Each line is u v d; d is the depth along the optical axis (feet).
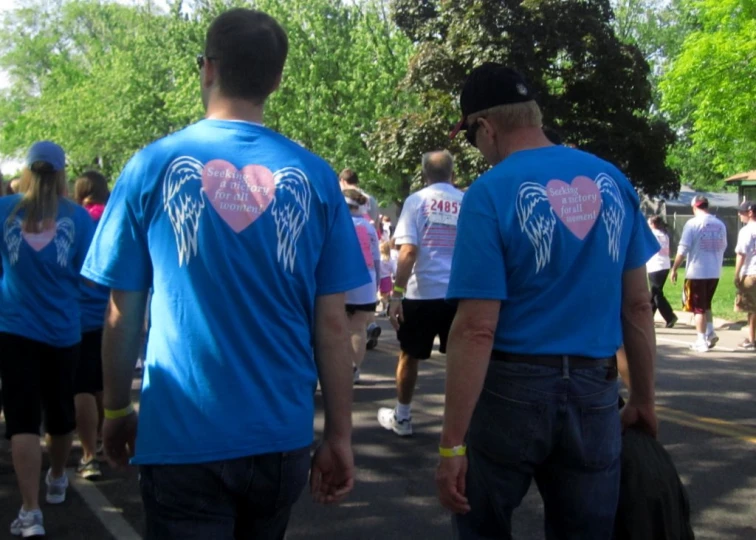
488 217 8.39
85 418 17.53
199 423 6.92
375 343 36.14
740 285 36.63
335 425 7.75
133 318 7.38
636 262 9.05
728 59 76.69
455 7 79.25
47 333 14.43
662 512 9.25
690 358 34.01
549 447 8.50
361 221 25.84
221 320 7.01
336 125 110.01
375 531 14.97
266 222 7.14
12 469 18.66
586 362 8.46
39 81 211.82
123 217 7.25
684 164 173.99
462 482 8.57
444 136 80.38
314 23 111.65
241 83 7.49
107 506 16.28
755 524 15.24
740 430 21.58
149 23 150.20
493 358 8.62
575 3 78.59
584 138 82.17
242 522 7.55
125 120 146.92
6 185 23.41
